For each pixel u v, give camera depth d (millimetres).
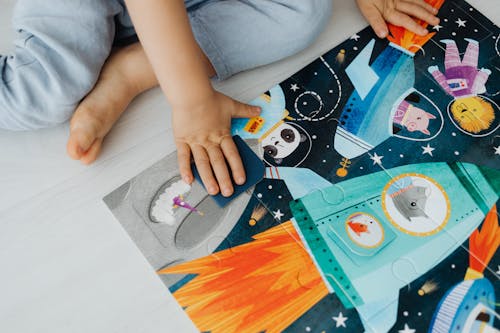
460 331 749
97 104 885
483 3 1099
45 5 832
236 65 963
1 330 757
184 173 862
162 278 793
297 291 778
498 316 762
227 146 873
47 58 823
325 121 938
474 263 806
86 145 858
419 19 1072
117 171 892
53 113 872
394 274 793
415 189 872
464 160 904
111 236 830
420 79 997
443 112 958
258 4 933
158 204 852
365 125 938
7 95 821
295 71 1007
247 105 929
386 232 829
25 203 859
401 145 917
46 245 822
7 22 1060
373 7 1070
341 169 888
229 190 848
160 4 750
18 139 919
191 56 801
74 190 873
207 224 833
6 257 812
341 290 778
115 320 764
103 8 862
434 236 829
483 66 1018
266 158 893
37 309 772
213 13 926
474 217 849
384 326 750
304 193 861
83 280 794
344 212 845
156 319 764
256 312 762
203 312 765
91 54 864
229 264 800
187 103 835
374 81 991
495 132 938
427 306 767
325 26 1064
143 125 945
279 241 818
